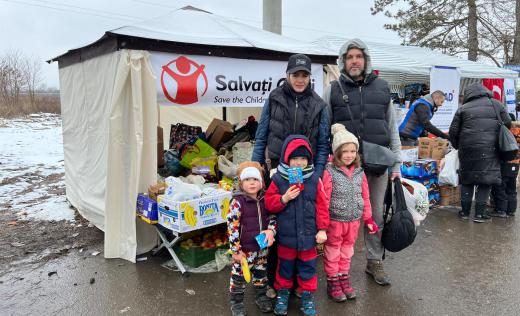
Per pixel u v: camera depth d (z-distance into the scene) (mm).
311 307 3111
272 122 3307
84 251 4418
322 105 3285
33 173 8781
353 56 3393
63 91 5789
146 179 4121
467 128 5336
